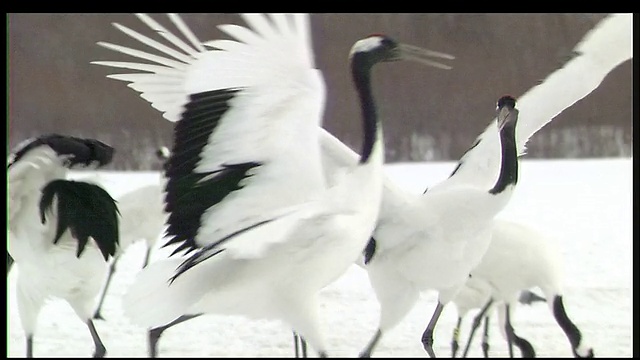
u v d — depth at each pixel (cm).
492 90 3862
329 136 1018
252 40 841
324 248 875
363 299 1440
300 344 1183
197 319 1335
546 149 3578
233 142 859
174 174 874
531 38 3862
